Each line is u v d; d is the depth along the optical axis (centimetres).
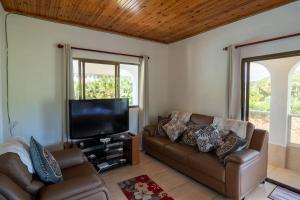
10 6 257
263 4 248
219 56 333
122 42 380
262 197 224
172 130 324
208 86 354
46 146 308
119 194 232
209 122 308
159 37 396
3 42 262
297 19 238
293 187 245
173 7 257
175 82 432
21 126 286
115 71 379
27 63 287
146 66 402
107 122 324
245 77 303
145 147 367
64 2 245
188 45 395
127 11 270
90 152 300
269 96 346
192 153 264
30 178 146
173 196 228
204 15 283
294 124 316
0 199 113
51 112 310
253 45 284
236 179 204
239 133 257
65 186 144
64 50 305
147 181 264
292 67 311
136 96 413
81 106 295
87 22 313
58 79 314
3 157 133
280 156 317
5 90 268
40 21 296
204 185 253
